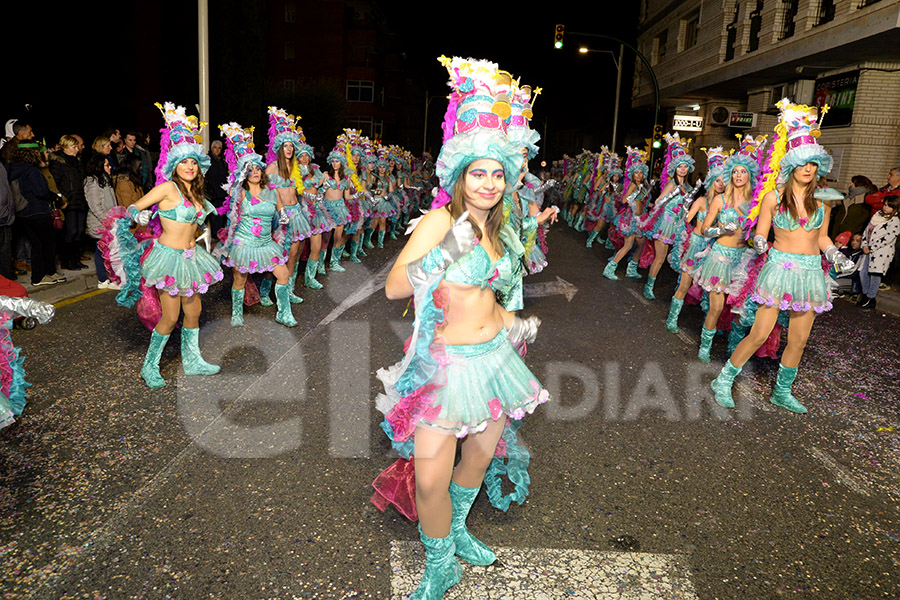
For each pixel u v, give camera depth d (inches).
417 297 97.3
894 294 418.3
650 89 1359.5
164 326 207.8
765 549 132.0
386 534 132.7
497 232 108.1
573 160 901.2
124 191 374.6
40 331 270.1
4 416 149.4
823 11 669.3
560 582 119.6
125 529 132.0
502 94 105.9
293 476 155.3
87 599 111.4
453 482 119.0
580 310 342.3
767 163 205.3
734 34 915.4
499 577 120.6
